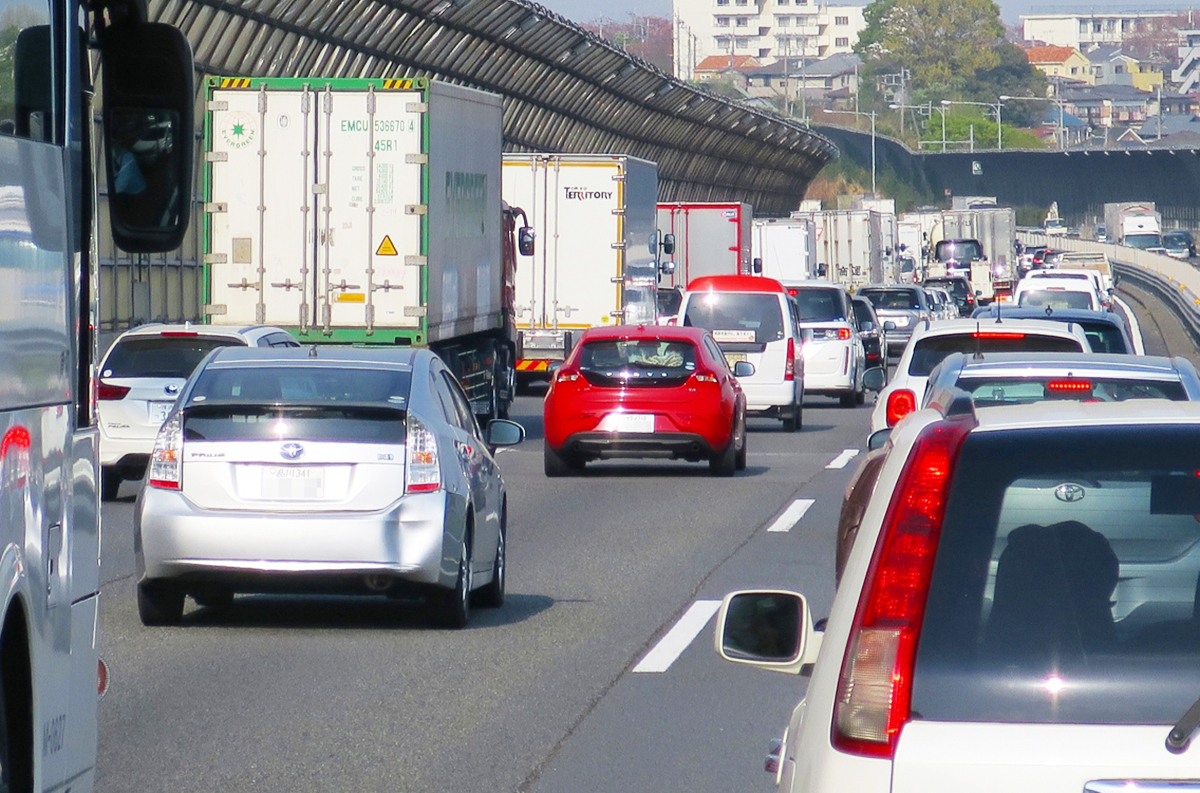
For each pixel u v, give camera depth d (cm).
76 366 1140
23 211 1022
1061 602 773
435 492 2497
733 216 11556
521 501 4341
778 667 988
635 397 4894
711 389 4903
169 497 2495
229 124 5478
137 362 4359
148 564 2495
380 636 2509
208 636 2505
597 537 3634
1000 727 747
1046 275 11581
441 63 10144
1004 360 2492
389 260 5478
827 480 4903
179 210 1266
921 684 761
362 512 2478
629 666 2292
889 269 17112
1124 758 730
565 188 7950
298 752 1819
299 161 5472
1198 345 13575
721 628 995
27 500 998
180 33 1260
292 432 2494
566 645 2442
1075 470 802
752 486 4731
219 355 2684
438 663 2306
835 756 761
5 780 1003
